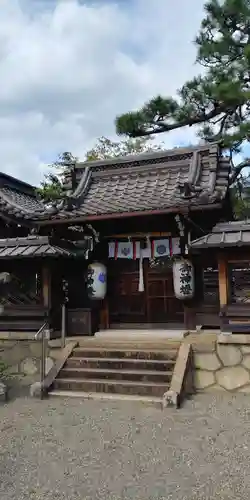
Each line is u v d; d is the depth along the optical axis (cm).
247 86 1536
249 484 466
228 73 1536
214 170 1128
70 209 1113
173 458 541
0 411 757
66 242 1132
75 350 952
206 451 559
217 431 626
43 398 829
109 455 555
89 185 1275
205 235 998
